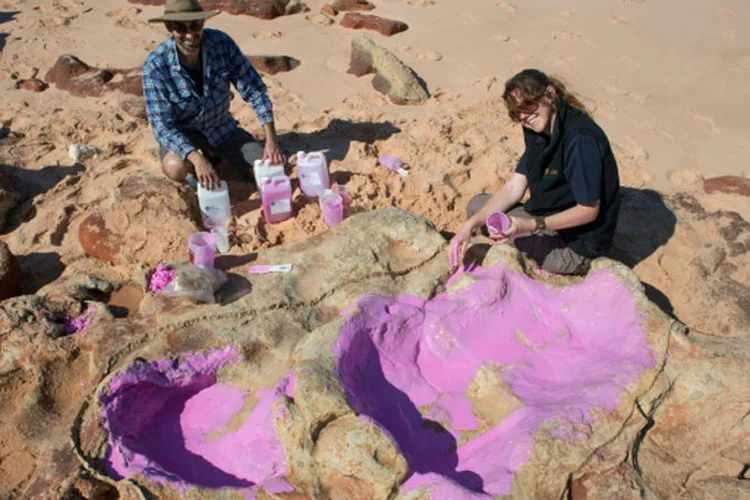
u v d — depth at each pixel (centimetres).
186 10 429
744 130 571
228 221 463
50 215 479
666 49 709
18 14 851
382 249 395
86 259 444
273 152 483
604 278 356
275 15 822
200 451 308
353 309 342
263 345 343
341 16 830
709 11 792
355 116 601
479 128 567
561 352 343
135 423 315
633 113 598
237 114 612
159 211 443
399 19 809
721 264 426
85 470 284
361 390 319
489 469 281
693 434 301
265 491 270
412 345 349
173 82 465
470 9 827
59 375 337
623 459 280
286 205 460
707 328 392
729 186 491
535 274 384
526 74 335
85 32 796
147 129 590
